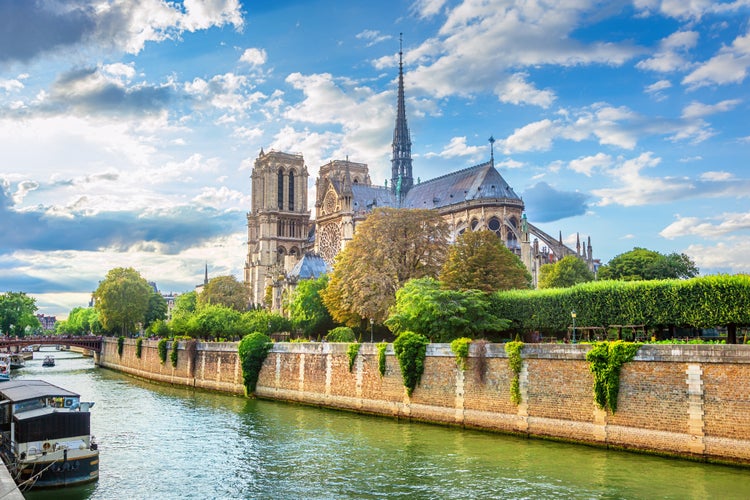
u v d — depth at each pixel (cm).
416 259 9988
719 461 4519
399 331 8088
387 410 6969
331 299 10500
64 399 4997
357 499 4147
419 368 6625
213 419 7188
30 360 19788
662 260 11138
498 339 7856
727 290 5531
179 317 14300
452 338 7406
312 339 11944
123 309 17450
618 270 11325
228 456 5356
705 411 4606
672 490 4053
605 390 5119
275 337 12375
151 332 15188
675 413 4753
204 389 10481
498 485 4303
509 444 5419
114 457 5369
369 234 9956
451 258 8612
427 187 18738
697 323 5706
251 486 4500
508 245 15300
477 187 16262
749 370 4434
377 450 5388
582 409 5303
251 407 8150
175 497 4294
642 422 4925
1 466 3469
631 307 6172
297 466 4972
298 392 8350
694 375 4669
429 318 7350
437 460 4981
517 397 5728
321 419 7031
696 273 11675
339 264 10412
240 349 9419
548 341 7962
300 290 11956
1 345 16325
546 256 16775
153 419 7231
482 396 6050
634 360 5006
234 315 12669
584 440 5259
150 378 12569
